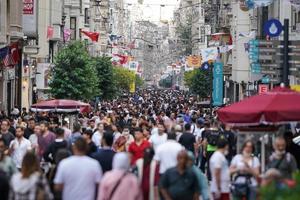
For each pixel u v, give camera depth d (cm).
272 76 4516
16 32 7981
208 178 4016
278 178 1883
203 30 18325
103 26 19625
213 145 4009
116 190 2177
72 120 6291
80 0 14325
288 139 3250
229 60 12206
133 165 2838
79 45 9156
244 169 2644
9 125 4116
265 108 2814
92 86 9019
